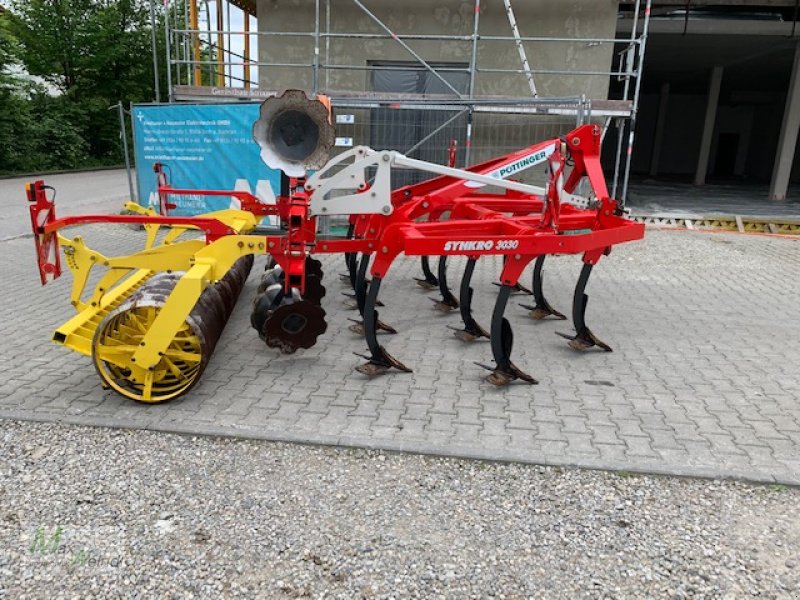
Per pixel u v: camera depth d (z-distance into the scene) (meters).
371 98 9.39
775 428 3.75
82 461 3.25
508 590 2.44
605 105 9.67
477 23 9.68
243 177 9.70
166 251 4.15
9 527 2.74
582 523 2.86
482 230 4.40
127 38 28.55
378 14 10.84
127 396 3.84
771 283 7.48
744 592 2.46
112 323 3.79
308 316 4.21
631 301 6.60
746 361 4.87
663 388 4.32
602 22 10.60
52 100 26.56
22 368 4.40
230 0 13.00
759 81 21.52
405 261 8.31
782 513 2.95
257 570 2.52
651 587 2.47
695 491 3.11
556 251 4.12
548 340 5.32
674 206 13.59
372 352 4.45
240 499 2.97
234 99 10.31
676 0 11.82
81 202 15.18
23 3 27.02
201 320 3.85
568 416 3.87
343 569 2.54
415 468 3.26
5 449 3.34
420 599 2.39
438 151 10.81
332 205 4.27
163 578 2.47
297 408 3.89
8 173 22.09
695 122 26.42
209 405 3.89
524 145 10.82
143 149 9.95
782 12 13.13
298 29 10.95
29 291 6.46
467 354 4.93
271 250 4.02
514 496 3.04
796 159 23.50
